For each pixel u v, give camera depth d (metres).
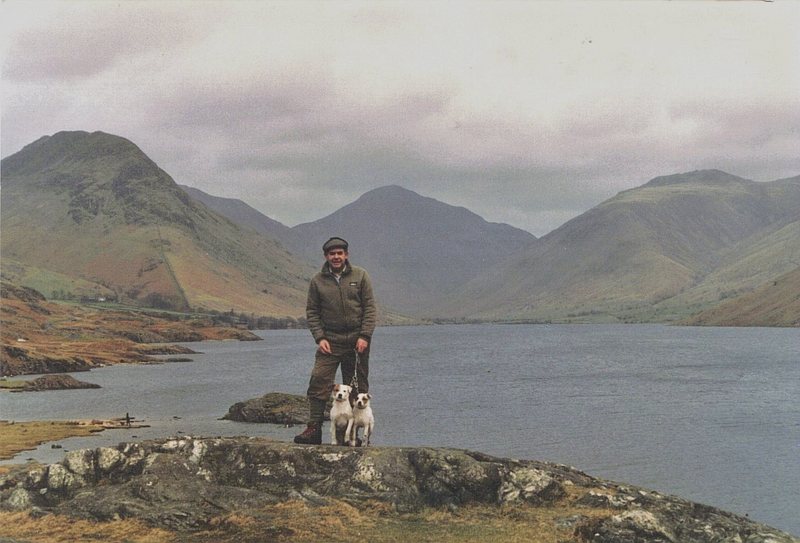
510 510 13.90
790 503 33.97
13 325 189.75
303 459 14.79
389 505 13.98
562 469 15.35
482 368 127.69
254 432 52.09
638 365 129.25
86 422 57.38
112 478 15.12
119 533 13.15
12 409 70.50
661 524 12.77
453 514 13.86
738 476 39.47
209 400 78.31
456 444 49.34
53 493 14.99
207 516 13.47
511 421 60.84
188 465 14.94
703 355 153.50
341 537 12.76
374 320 15.53
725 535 12.91
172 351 183.50
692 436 52.72
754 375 106.31
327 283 15.39
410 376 111.50
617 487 14.69
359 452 14.75
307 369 130.00
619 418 62.59
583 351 180.00
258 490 14.47
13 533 13.31
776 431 55.00
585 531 12.76
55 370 126.12
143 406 72.50
